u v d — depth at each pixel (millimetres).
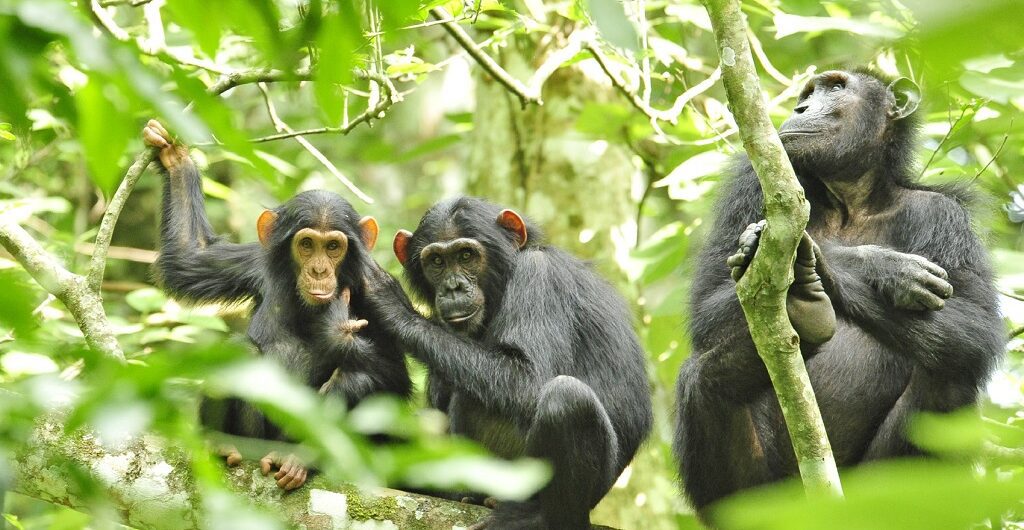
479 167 19750
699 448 11789
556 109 19281
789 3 16859
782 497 2605
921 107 12117
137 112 3434
